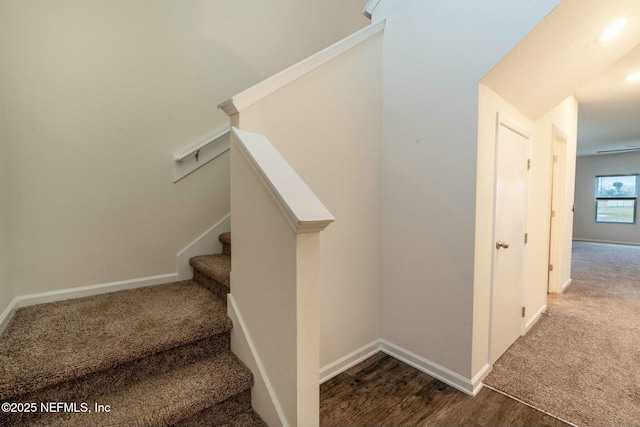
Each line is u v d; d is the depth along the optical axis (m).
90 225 1.88
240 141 1.39
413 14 1.98
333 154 1.90
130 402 1.18
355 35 1.97
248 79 2.55
